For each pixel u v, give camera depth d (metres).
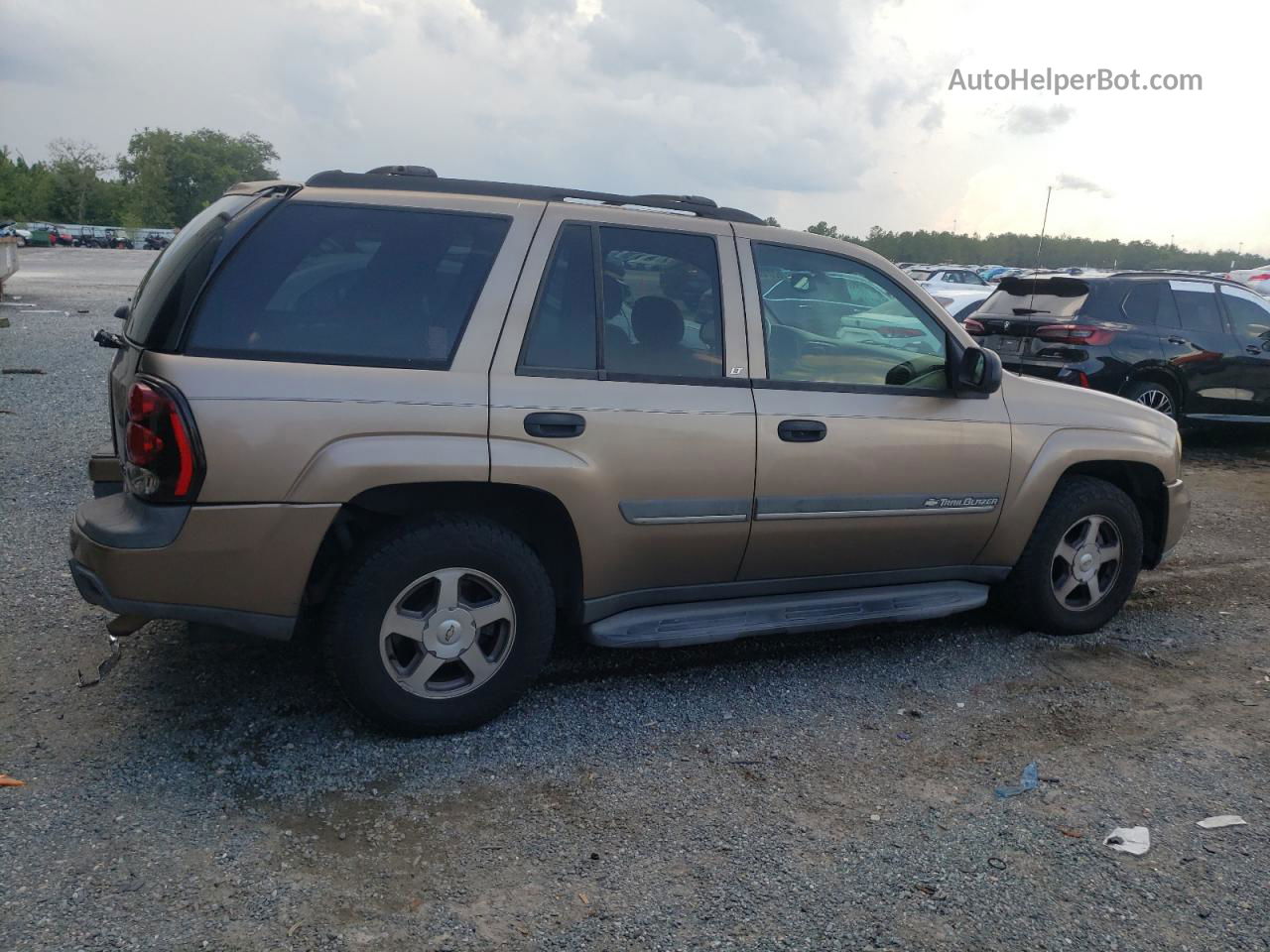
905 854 3.11
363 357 3.43
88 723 3.63
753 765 3.63
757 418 3.98
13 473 6.96
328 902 2.75
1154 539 5.36
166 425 3.18
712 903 2.83
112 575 3.24
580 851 3.05
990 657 4.75
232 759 3.45
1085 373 9.48
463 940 2.62
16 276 29.08
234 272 3.35
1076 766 3.72
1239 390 9.98
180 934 2.58
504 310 3.62
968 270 28.38
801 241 4.26
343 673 3.48
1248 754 3.87
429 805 3.25
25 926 2.56
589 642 3.94
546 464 3.59
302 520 3.30
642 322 3.87
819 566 4.33
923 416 4.38
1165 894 2.96
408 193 3.66
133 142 99.38
